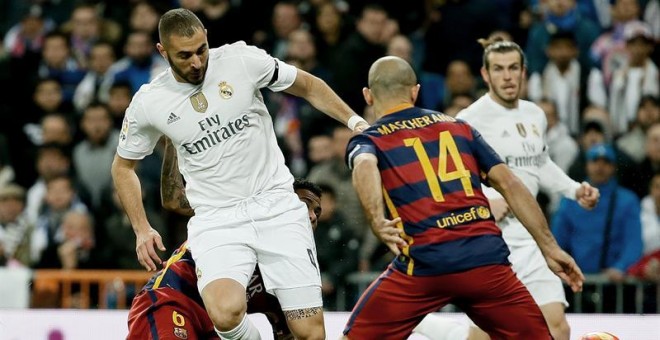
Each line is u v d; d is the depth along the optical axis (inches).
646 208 1358.3
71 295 1275.8
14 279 1275.8
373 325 765.3
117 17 1747.0
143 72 1611.7
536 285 950.4
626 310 1240.8
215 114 772.0
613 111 1529.3
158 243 794.8
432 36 1588.3
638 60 1531.7
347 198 1349.7
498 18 1576.0
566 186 971.3
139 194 804.6
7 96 1669.5
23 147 1644.9
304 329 776.9
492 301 748.0
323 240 1299.2
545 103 1422.2
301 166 1503.4
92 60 1667.1
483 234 743.1
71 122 1612.9
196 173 784.9
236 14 1631.4
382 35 1571.1
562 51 1509.6
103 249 1371.8
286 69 800.3
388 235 722.2
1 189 1489.9
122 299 1273.4
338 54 1567.4
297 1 1670.8
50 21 1838.1
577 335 1024.2
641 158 1424.7
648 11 1676.9
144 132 790.5
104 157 1509.6
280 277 776.9
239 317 751.1
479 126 959.6
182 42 745.0
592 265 1259.8
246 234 773.9
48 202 1445.6
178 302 786.8
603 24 1674.5
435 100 1571.1
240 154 776.9
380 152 756.0
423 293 750.5
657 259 1236.5
